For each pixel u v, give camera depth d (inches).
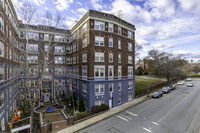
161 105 871.1
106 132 511.2
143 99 1045.2
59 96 1157.7
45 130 496.7
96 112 713.6
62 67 1222.9
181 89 1515.7
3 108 524.4
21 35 1051.9
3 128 469.1
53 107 899.4
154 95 1094.4
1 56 529.0
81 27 919.0
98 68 814.5
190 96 1137.4
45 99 1122.7
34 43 1072.2
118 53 919.0
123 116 682.2
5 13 590.9
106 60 844.6
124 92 954.1
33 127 539.2
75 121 601.3
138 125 570.3
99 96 806.5
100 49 823.1
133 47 1065.5
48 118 677.3
